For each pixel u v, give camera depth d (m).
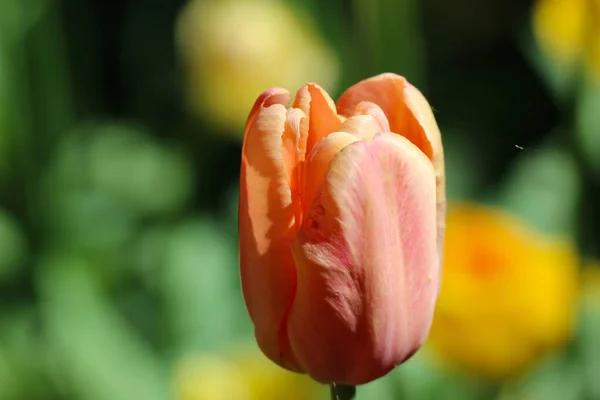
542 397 0.80
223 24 1.09
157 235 1.16
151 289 1.11
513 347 0.76
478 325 0.76
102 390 1.02
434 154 0.60
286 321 0.60
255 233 0.60
